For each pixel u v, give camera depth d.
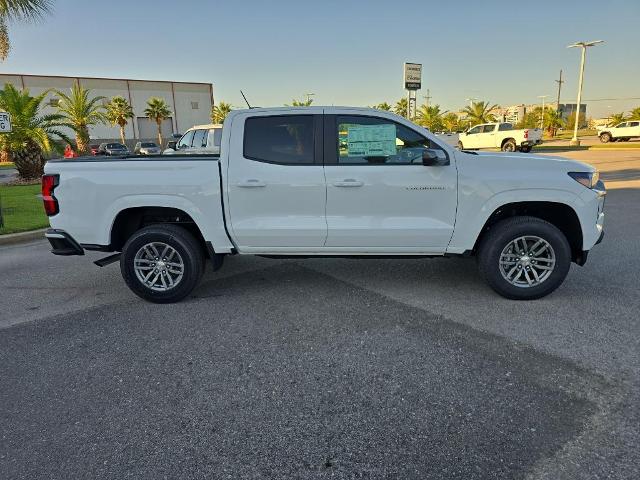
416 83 26.00
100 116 25.88
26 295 5.17
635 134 38.38
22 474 2.35
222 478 2.31
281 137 4.48
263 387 3.12
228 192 4.48
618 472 2.27
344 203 4.44
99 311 4.59
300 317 4.28
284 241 4.57
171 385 3.17
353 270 5.70
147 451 2.52
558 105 65.88
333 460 2.42
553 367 3.26
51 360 3.58
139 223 4.92
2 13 13.12
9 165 36.41
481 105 61.56
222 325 4.15
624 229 7.56
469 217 4.38
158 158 4.63
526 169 4.32
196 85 70.50
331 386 3.11
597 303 4.42
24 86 57.88
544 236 4.32
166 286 4.72
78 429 2.72
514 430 2.60
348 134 4.43
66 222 4.62
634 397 2.88
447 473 2.30
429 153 4.18
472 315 4.21
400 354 3.51
